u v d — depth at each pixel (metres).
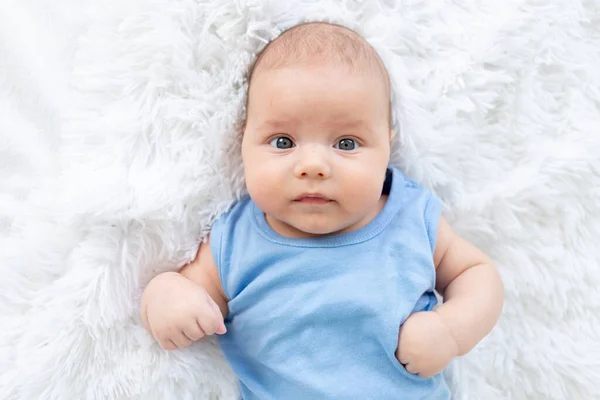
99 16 0.94
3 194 0.97
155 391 0.85
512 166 1.00
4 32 1.04
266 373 0.85
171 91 0.91
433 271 0.86
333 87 0.79
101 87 0.91
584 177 0.97
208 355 0.89
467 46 0.98
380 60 0.86
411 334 0.81
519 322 0.98
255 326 0.85
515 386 0.98
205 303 0.82
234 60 0.90
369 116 0.81
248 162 0.83
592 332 0.98
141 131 0.89
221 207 0.91
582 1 1.02
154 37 0.90
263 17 0.89
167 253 0.89
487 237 0.98
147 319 0.85
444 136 0.96
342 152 0.80
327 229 0.81
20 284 0.88
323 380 0.81
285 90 0.79
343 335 0.82
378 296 0.82
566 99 1.01
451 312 0.83
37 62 1.02
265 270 0.85
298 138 0.80
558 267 0.97
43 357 0.83
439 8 1.00
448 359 0.82
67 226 0.87
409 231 0.87
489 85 0.98
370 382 0.81
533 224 0.98
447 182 0.97
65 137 0.92
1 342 0.85
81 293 0.84
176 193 0.87
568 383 0.96
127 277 0.87
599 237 0.99
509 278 0.98
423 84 0.97
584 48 1.02
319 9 0.92
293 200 0.80
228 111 0.89
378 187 0.81
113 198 0.85
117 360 0.85
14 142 1.00
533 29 0.98
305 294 0.83
